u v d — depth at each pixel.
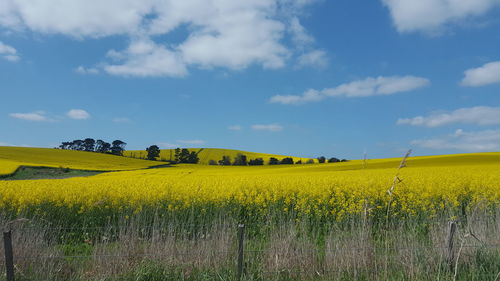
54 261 7.18
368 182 17.48
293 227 8.05
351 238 7.36
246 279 6.66
